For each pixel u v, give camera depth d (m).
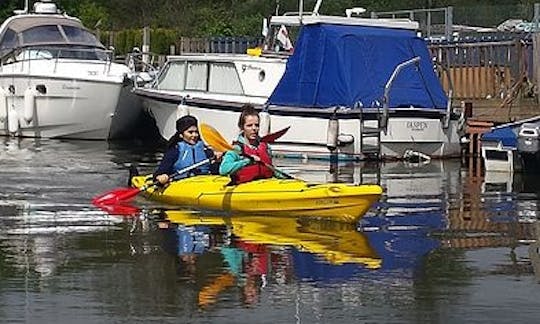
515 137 16.62
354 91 18.42
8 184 14.80
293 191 11.61
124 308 7.62
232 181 12.20
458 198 13.66
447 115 18.78
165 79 21.14
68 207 12.55
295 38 20.41
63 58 22.89
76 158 18.94
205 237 10.49
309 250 9.81
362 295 8.02
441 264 9.20
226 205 11.98
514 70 21.73
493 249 9.94
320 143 18.31
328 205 11.41
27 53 23.03
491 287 8.30
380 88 18.66
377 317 7.41
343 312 7.53
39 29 23.41
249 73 19.56
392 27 19.19
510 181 15.66
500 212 12.38
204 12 47.97
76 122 22.36
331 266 9.08
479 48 22.67
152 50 37.59
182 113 19.83
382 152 18.44
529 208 12.73
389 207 12.77
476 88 22.83
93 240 10.34
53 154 19.66
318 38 18.64
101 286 8.30
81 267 9.04
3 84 22.98
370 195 11.23
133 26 49.28
